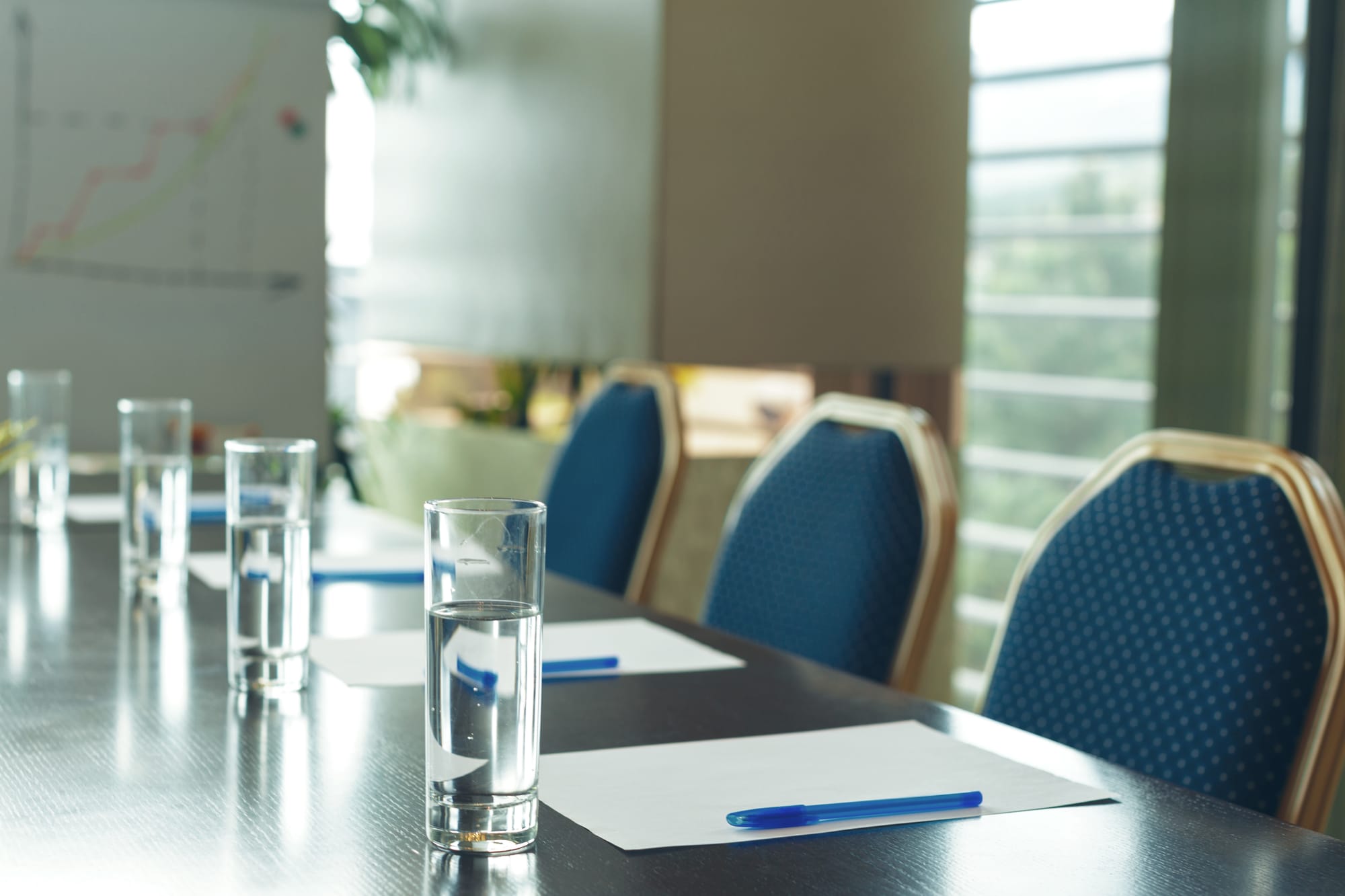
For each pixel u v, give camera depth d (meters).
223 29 3.70
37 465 2.06
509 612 0.81
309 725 1.09
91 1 3.57
